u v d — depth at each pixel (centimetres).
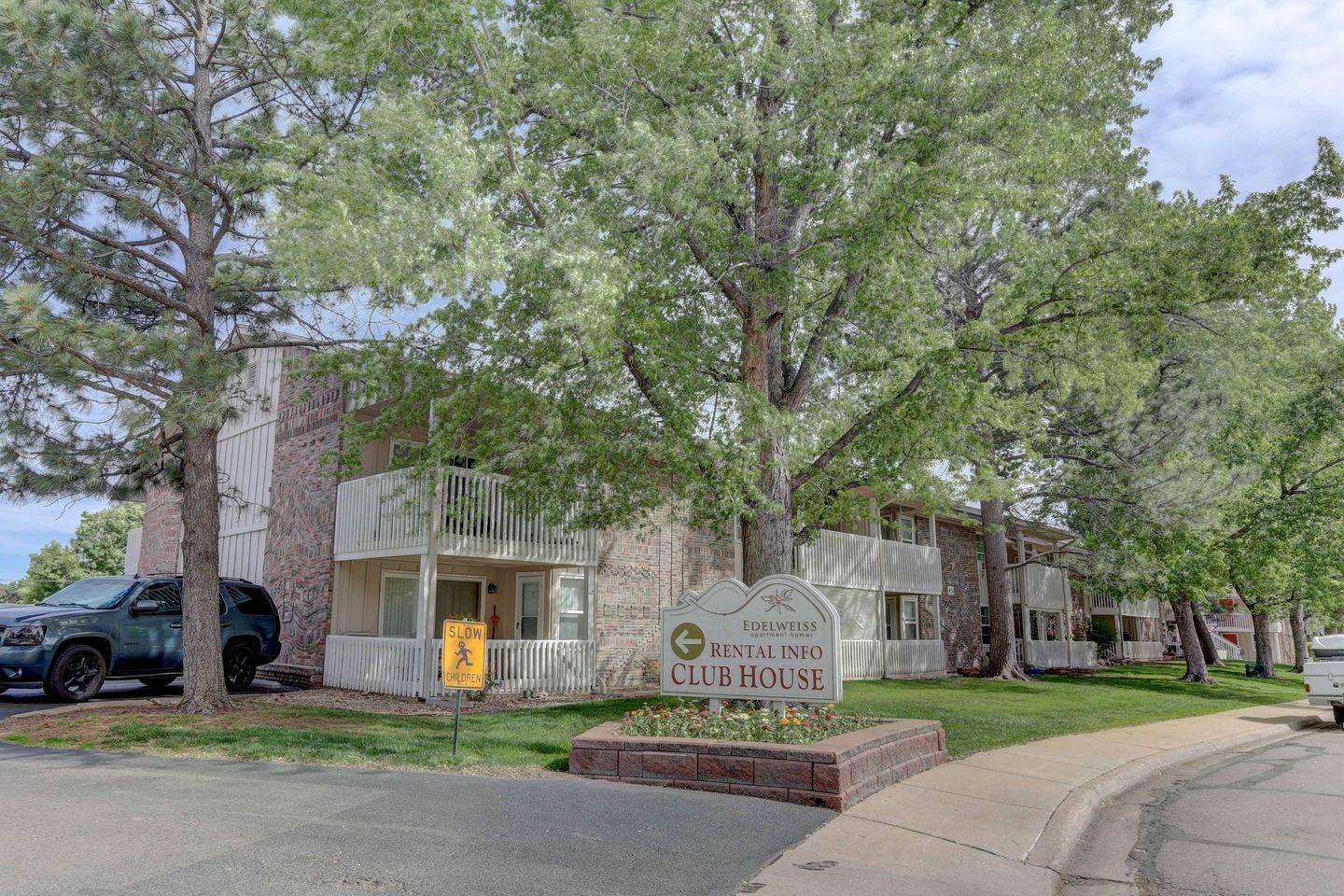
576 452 1210
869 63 1145
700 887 530
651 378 1134
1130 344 1412
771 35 1180
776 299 1255
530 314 1133
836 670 920
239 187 1251
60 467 1174
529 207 1156
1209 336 1593
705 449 1144
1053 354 1457
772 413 1149
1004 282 1597
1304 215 1286
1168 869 662
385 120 1004
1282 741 1512
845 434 1383
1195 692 2458
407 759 892
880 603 2483
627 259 1126
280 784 739
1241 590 3127
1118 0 1905
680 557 2005
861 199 1136
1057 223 1742
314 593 1791
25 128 1171
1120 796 964
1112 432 2253
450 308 1162
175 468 1338
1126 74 1891
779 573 1288
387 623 1806
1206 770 1155
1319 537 2408
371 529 1644
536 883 511
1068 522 2675
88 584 1470
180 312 1297
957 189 1215
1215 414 2147
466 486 1570
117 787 701
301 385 1950
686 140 1087
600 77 1160
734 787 796
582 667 1720
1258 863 671
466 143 1020
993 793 875
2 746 916
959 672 2855
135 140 1181
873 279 1271
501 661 1586
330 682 1681
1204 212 1330
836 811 750
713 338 1428
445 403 1180
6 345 1051
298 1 1114
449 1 1032
